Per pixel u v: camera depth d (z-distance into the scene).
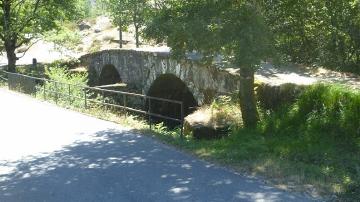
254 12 10.73
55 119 16.98
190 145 11.62
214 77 16.86
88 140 13.01
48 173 9.66
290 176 8.59
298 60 19.48
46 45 53.94
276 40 11.90
